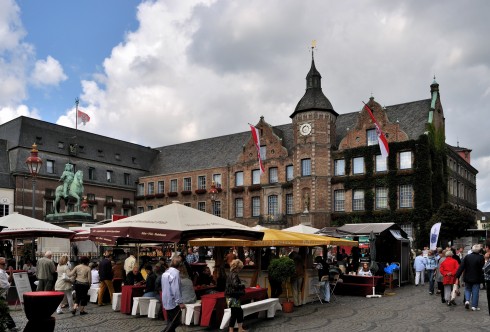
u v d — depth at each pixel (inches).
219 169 2281.0
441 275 753.0
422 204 1668.3
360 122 1859.0
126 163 2554.1
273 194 2055.9
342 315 625.0
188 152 2573.8
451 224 1547.7
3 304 329.7
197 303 555.8
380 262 971.9
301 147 1911.9
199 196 2332.7
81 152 2331.4
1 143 2116.1
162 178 2496.3
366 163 1806.1
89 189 2325.3
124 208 2495.1
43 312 328.5
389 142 1770.4
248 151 2181.3
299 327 538.9
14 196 2042.3
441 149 1846.7
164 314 583.2
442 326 533.6
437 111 1846.7
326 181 1873.8
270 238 701.9
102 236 573.0
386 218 1732.3
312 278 768.9
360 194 1820.9
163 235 535.2
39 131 2191.2
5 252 1203.2
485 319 573.9
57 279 674.2
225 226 586.9
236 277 492.1
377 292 878.4
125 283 732.7
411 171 1705.2
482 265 642.8
